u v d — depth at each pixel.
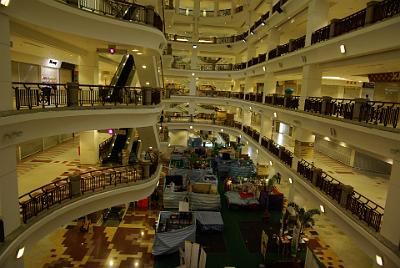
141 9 10.81
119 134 15.16
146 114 10.60
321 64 11.21
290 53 12.88
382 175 14.98
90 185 9.98
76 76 19.31
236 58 29.27
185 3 30.81
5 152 6.30
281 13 14.47
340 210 8.37
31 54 14.08
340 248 12.30
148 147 14.50
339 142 9.69
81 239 12.44
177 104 29.97
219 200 15.84
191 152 24.33
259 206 16.14
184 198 15.76
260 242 12.86
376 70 10.97
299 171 12.06
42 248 11.59
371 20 7.46
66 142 19.34
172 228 12.21
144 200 15.60
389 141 6.71
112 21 9.05
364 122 7.50
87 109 8.49
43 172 12.34
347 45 8.47
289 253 11.36
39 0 6.77
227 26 28.52
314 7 11.05
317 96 11.60
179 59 36.19
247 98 22.64
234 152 24.14
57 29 7.85
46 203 7.93
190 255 9.71
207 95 28.91
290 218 12.53
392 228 6.53
